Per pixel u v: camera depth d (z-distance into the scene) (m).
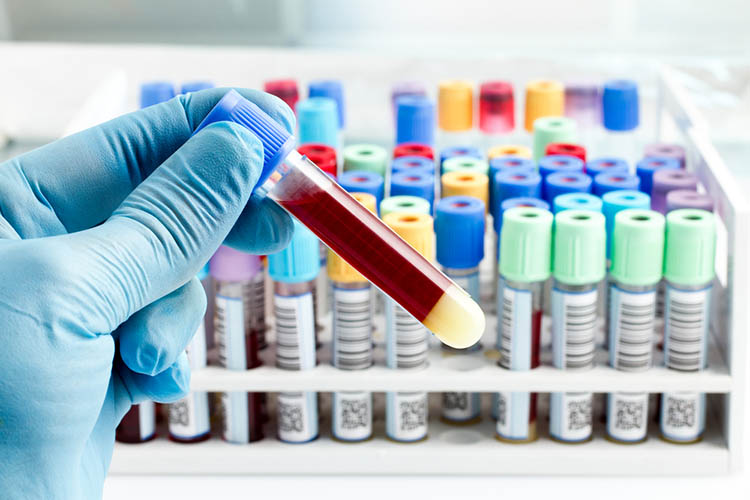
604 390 0.81
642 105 1.29
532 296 0.80
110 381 0.56
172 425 0.83
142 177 0.57
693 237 0.77
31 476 0.46
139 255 0.49
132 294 0.49
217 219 0.51
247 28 1.95
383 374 0.81
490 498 0.78
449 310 0.51
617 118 1.07
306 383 0.81
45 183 0.55
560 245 0.78
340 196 0.54
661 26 1.89
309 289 0.81
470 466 0.82
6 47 1.28
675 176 0.90
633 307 0.80
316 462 0.82
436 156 1.12
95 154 0.56
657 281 0.79
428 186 0.87
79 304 0.46
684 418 0.82
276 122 0.55
